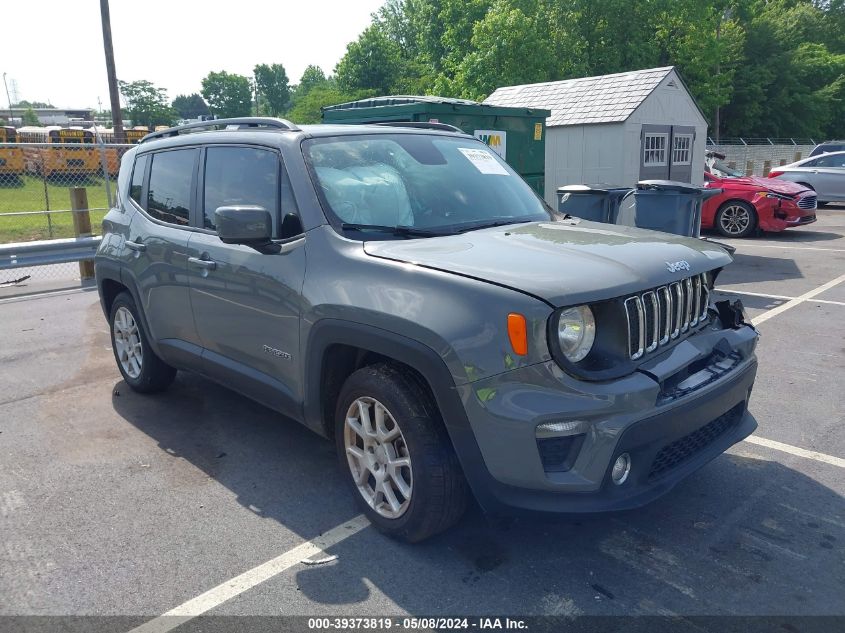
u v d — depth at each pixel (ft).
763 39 142.61
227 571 10.27
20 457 14.28
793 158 110.11
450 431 9.48
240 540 11.09
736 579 9.87
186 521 11.70
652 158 44.96
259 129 13.94
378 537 11.10
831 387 17.38
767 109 144.36
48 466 13.84
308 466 13.74
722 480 12.77
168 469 13.66
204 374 14.82
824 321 23.53
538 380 8.89
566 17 97.76
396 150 13.41
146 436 15.28
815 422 15.30
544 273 9.41
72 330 24.80
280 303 11.85
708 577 9.93
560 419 8.83
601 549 10.66
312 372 11.41
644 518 11.52
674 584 9.78
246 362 13.23
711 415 10.26
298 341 11.58
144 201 16.30
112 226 17.31
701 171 49.21
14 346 22.72
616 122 42.06
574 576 10.00
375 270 10.42
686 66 106.01
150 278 15.48
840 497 12.11
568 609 9.29
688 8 98.89
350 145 12.98
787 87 145.38
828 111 154.71
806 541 10.80
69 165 84.12
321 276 11.12
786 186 44.39
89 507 12.21
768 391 17.19
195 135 15.16
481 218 12.76
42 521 11.75
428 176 13.15
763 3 157.79
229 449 14.57
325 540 11.06
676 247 11.13
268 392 12.70
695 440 10.46
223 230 11.37
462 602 9.47
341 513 11.91
